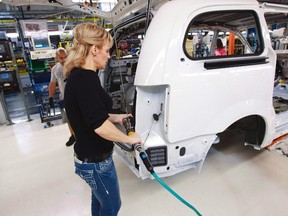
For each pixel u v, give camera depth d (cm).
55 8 852
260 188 225
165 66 163
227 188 229
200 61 175
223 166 269
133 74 331
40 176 279
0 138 430
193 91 175
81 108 110
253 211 196
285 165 263
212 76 180
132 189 237
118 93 322
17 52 762
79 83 110
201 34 568
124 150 214
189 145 195
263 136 243
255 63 204
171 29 165
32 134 441
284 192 217
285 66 374
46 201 230
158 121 186
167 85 167
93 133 122
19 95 858
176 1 174
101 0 419
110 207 141
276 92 397
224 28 292
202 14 175
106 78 305
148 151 185
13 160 329
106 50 122
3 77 522
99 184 132
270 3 212
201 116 185
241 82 197
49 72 516
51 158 328
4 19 739
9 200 235
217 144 330
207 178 247
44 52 468
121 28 242
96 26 117
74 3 275
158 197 222
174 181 246
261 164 268
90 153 124
